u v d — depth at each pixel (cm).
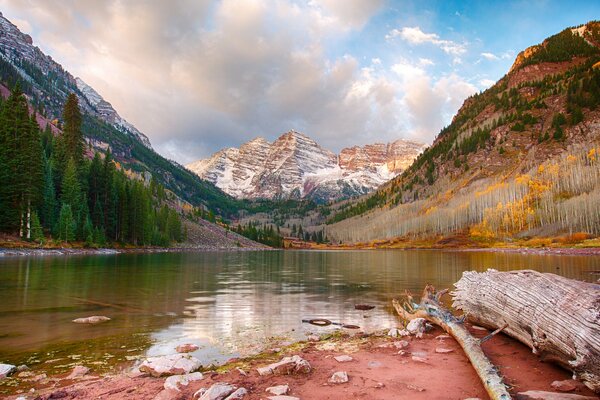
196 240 15438
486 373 703
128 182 12075
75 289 2269
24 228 6462
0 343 1082
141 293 2167
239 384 711
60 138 9488
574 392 677
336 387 700
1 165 6259
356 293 2333
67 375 811
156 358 875
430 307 1345
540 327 846
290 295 2217
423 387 703
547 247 10831
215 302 1906
